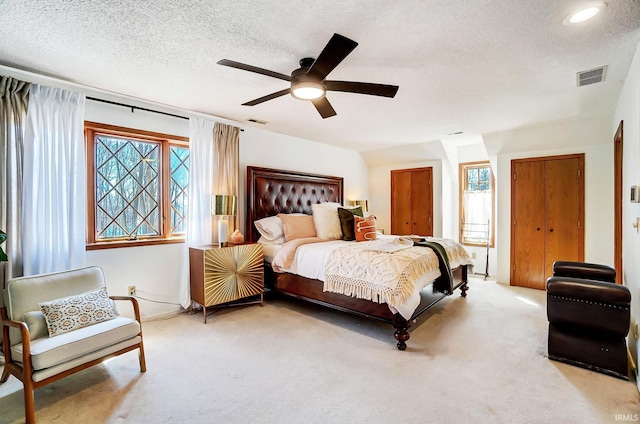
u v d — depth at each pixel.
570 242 4.35
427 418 1.79
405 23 1.86
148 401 1.97
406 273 2.74
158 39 2.07
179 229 3.73
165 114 3.51
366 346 2.73
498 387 2.09
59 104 2.74
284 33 1.99
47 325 2.08
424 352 2.60
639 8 1.70
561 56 2.28
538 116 3.75
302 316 3.52
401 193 6.15
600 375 2.22
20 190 2.52
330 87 2.27
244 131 4.28
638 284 2.15
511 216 4.81
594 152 4.18
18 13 1.77
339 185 5.68
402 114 3.71
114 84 2.83
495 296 4.23
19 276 2.53
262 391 2.07
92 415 1.84
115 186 3.25
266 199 4.40
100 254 3.07
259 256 3.82
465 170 5.79
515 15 1.78
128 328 2.22
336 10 1.74
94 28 1.94
